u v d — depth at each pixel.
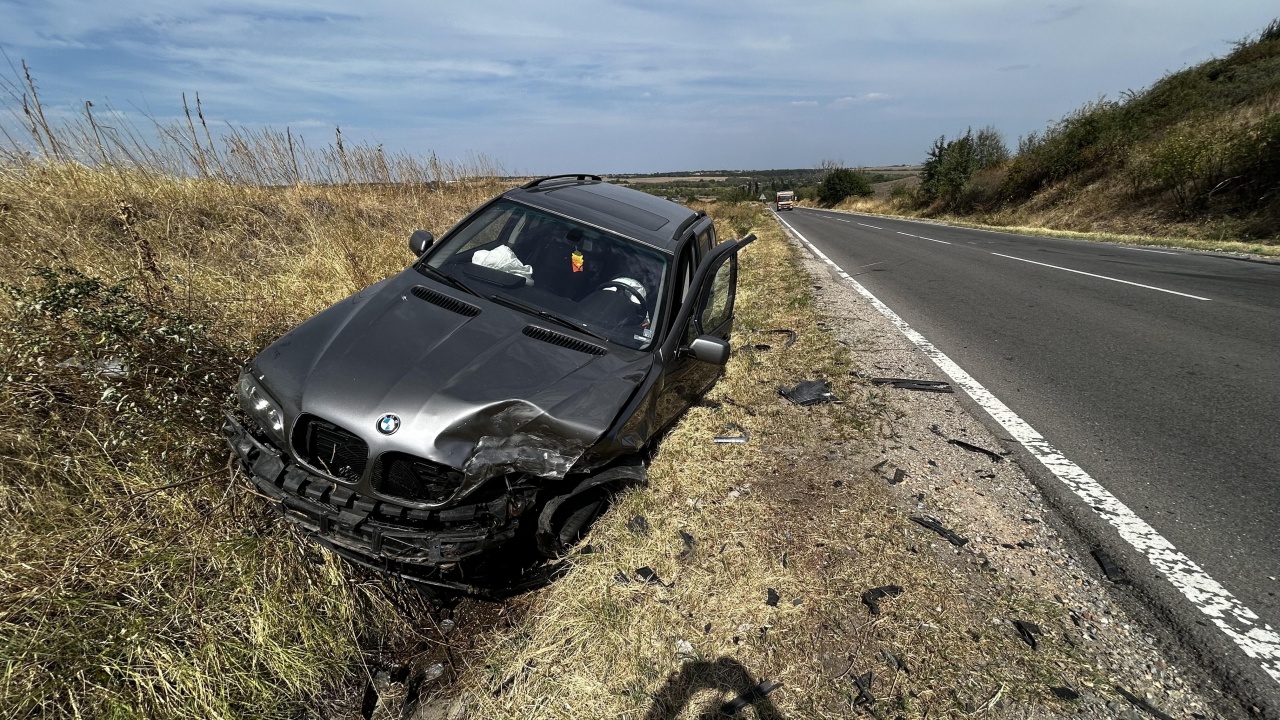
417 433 2.51
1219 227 16.16
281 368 2.81
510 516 2.64
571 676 2.46
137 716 2.15
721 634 2.63
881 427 4.52
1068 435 4.40
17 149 5.80
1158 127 23.12
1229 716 2.25
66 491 2.68
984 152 41.66
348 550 2.55
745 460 4.00
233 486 2.89
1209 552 3.12
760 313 7.98
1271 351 6.23
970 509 3.50
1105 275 10.92
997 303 8.77
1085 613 2.73
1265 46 23.16
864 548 3.15
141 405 2.98
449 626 2.94
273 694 2.47
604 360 3.23
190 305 3.99
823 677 2.43
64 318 3.01
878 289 9.93
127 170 6.51
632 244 3.93
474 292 3.58
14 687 2.04
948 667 2.46
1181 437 4.35
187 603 2.47
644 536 3.20
